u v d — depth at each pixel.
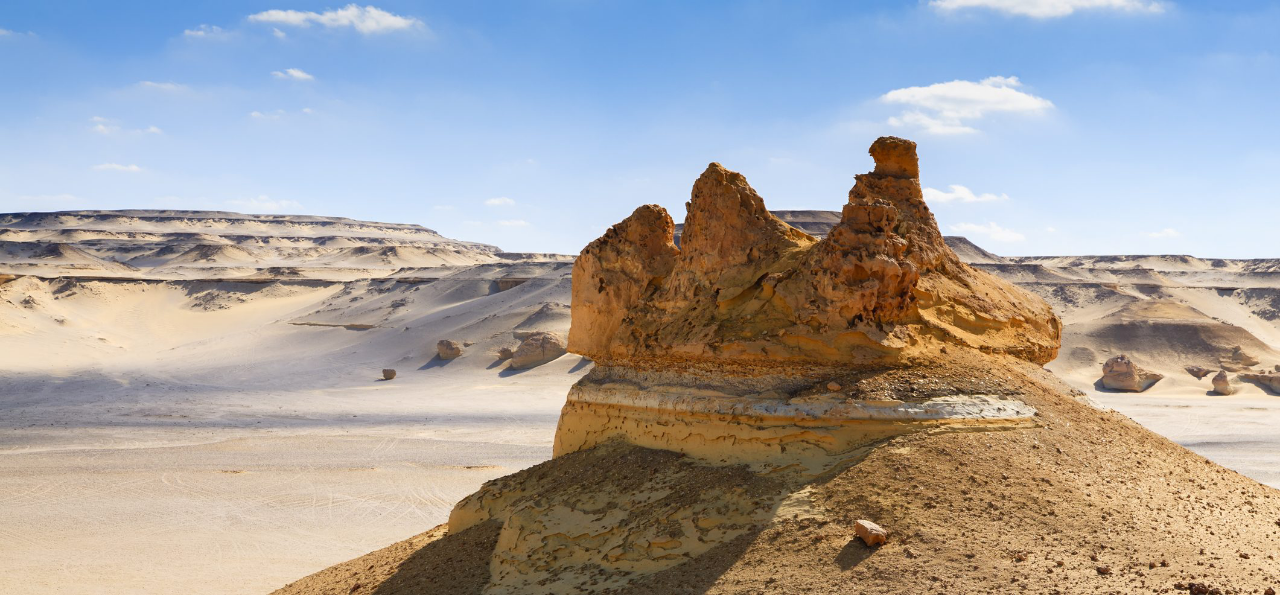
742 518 12.13
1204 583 9.74
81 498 42.28
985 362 14.56
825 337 13.90
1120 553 10.51
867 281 13.94
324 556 33.00
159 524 37.75
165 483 45.84
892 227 14.48
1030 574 10.08
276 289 174.75
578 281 19.34
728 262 16.08
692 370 15.10
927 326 14.73
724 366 14.66
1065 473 12.43
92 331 135.00
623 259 18.39
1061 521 11.17
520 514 14.31
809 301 14.23
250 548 34.09
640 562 12.23
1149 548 10.61
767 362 14.19
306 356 117.94
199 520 38.50
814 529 11.45
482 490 16.39
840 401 13.22
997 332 15.96
